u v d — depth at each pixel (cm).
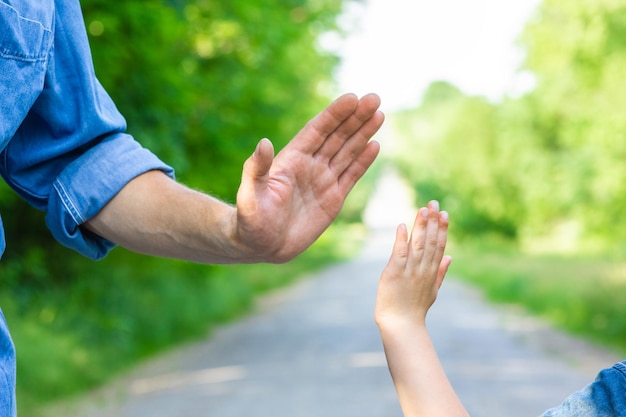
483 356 1405
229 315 2244
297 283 3744
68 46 183
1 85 161
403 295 198
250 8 1425
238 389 1105
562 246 4634
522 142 4012
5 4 162
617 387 168
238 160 1552
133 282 1778
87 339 1352
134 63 1090
